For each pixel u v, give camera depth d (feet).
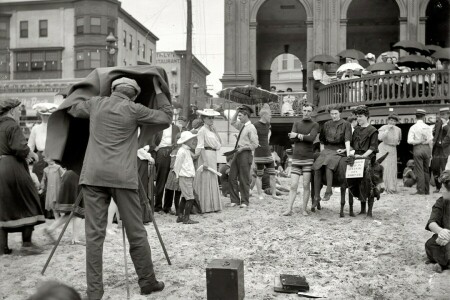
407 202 35.35
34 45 68.80
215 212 32.63
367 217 29.40
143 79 19.79
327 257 21.13
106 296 16.56
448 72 51.88
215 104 84.02
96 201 16.35
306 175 30.50
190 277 18.51
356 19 95.96
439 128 39.29
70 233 26.20
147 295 16.67
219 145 33.71
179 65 141.90
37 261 20.59
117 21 87.66
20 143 20.90
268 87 101.55
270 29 100.17
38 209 22.04
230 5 80.74
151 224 28.63
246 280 18.13
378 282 17.72
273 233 25.72
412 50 65.92
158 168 33.12
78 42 75.97
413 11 77.77
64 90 18.90
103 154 16.48
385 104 56.95
